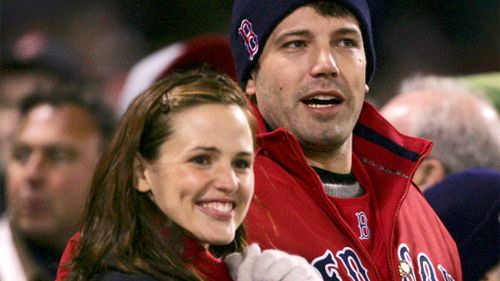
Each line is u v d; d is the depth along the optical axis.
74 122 9.89
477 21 27.36
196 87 7.97
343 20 9.27
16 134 9.93
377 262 9.27
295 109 9.23
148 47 26.34
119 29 25.89
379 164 9.79
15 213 9.91
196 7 26.95
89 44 25.14
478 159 12.16
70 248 8.36
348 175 9.70
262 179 9.09
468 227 11.16
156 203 7.91
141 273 7.61
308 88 9.15
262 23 9.34
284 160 9.16
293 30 9.20
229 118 7.92
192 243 7.94
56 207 9.88
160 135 7.87
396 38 26.83
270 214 8.95
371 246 9.37
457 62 27.11
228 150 7.86
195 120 7.84
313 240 8.95
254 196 8.98
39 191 9.85
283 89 9.27
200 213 7.83
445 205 11.16
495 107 14.21
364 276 9.04
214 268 8.07
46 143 9.85
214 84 8.03
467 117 12.27
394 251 9.38
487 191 11.24
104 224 7.88
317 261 8.88
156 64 12.18
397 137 9.82
